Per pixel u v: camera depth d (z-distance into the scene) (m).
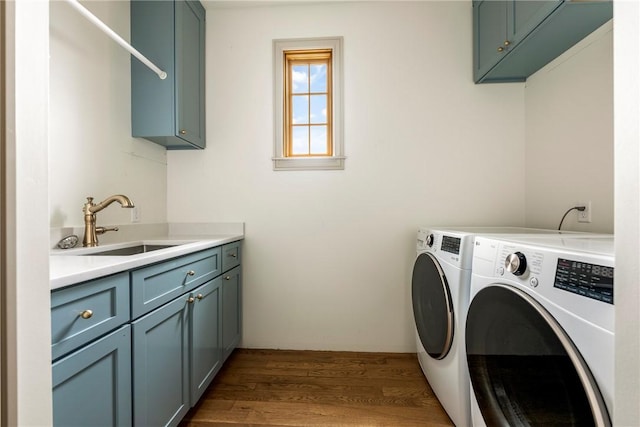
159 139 1.95
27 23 0.43
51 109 1.37
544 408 0.77
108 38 1.69
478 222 2.10
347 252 2.16
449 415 1.38
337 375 1.83
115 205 1.74
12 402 0.41
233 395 1.63
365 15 2.13
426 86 2.12
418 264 1.75
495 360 0.99
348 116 2.14
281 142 2.18
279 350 2.18
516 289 0.89
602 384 0.63
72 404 0.77
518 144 2.08
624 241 0.42
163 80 1.84
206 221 2.21
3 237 0.40
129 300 0.99
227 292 1.89
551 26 1.46
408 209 2.13
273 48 2.17
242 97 2.19
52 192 1.37
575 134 1.65
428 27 2.11
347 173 2.15
